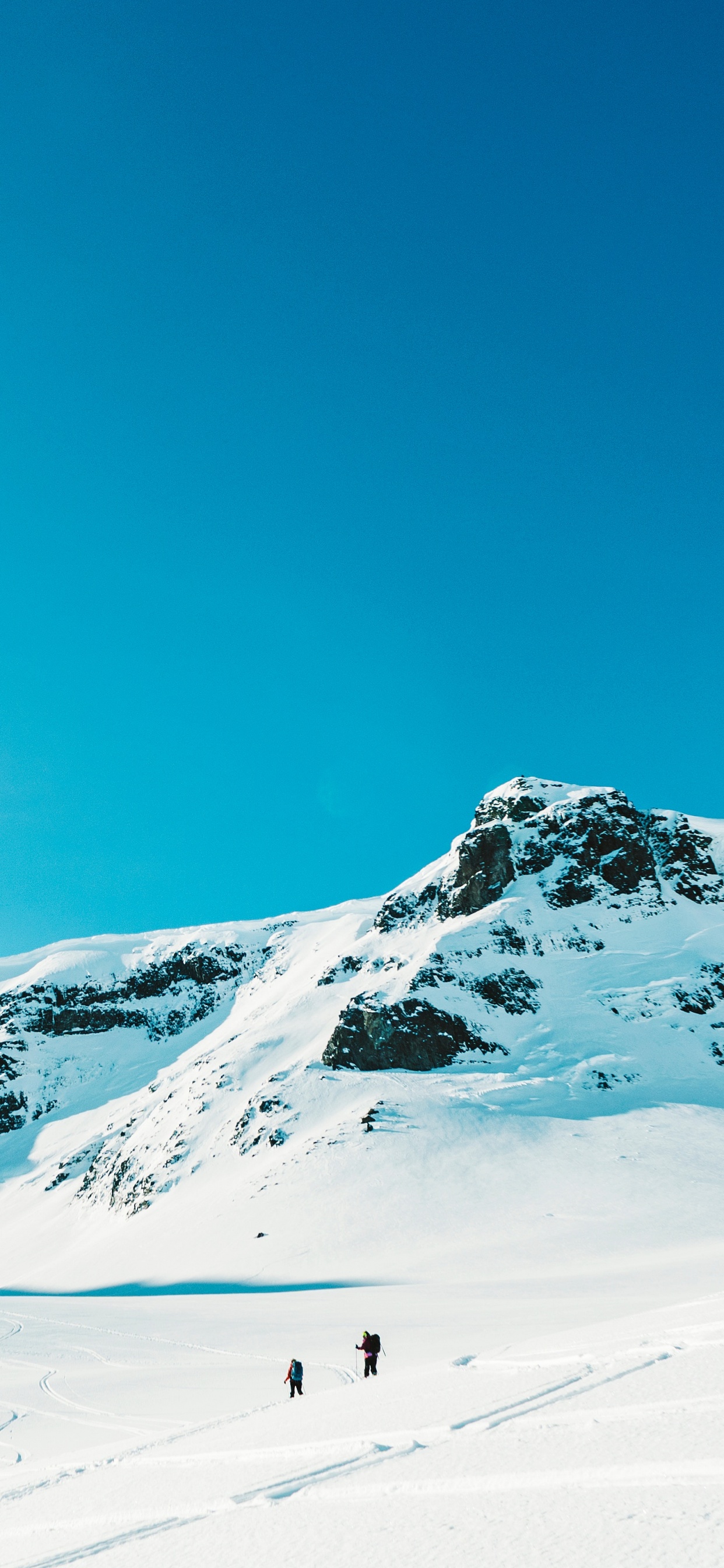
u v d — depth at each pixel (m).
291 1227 105.75
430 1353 38.97
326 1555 10.11
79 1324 70.44
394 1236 97.94
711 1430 11.85
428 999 144.12
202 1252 108.88
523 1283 71.25
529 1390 16.94
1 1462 27.53
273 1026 179.75
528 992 146.62
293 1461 15.95
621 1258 80.62
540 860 177.12
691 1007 143.00
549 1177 104.06
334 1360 42.00
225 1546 11.54
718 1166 102.56
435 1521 10.54
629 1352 19.08
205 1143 146.00
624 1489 10.21
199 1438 22.72
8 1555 14.26
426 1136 117.00
